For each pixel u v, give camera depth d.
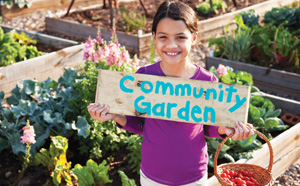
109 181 3.10
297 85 5.51
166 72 2.09
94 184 3.11
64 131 3.84
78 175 3.04
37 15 9.45
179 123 2.03
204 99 2.01
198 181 2.04
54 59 5.71
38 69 5.56
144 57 6.84
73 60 5.98
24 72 5.40
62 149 3.30
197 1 9.27
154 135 2.04
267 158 3.62
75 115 3.98
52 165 3.38
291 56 5.95
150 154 2.04
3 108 4.04
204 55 6.88
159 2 9.77
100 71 2.09
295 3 7.86
